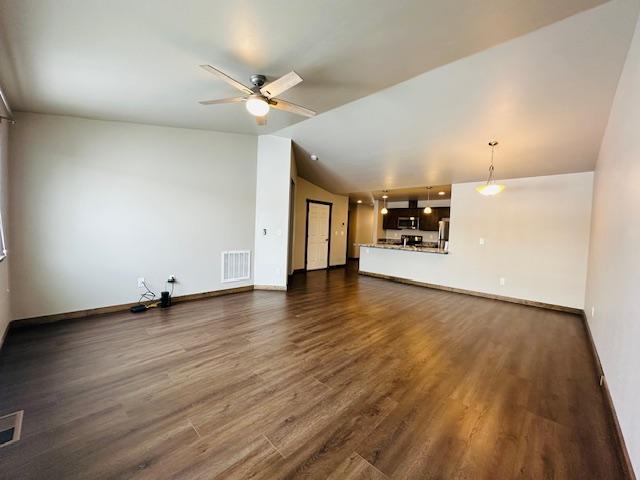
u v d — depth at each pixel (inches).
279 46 85.5
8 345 108.9
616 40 85.9
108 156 145.2
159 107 130.2
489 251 215.0
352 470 57.9
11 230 122.2
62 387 83.0
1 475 54.6
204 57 90.9
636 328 64.9
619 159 98.0
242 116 146.6
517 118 135.0
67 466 56.9
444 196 313.7
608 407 81.0
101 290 145.6
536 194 195.0
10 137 121.3
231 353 107.7
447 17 72.7
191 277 176.2
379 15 72.1
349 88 113.0
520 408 80.3
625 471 59.6
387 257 279.6
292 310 163.2
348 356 108.8
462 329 142.6
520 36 87.7
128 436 65.2
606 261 110.7
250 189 199.5
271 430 68.5
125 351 106.5
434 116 144.2
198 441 64.4
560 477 57.9
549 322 158.7
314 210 316.2
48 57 89.1
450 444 65.9
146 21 73.8
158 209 161.5
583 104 117.3
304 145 209.8
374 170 231.8
